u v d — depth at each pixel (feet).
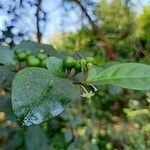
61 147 1.27
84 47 1.03
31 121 0.31
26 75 0.34
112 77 0.39
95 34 1.03
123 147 1.43
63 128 1.27
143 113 1.41
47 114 0.32
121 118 1.43
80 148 1.29
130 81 0.38
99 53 1.01
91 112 1.33
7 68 0.44
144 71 0.38
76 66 0.40
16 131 1.28
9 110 0.45
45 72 0.35
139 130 1.45
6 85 0.44
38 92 0.33
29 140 1.22
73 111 1.27
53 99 0.33
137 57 1.30
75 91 0.35
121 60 1.19
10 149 1.28
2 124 1.30
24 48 0.56
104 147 1.41
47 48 0.57
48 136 1.25
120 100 1.34
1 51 0.45
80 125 1.31
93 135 1.36
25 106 0.32
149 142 1.47
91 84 0.40
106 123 1.41
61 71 0.40
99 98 1.26
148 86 0.37
